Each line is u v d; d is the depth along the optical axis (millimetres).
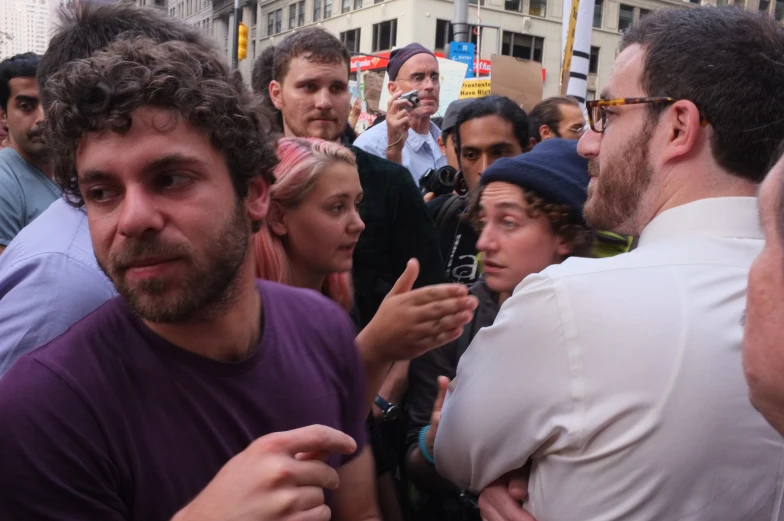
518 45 30844
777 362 667
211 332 934
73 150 868
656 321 993
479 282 1846
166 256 844
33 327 1209
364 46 31578
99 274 1284
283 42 2703
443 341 1303
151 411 878
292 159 1676
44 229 1335
